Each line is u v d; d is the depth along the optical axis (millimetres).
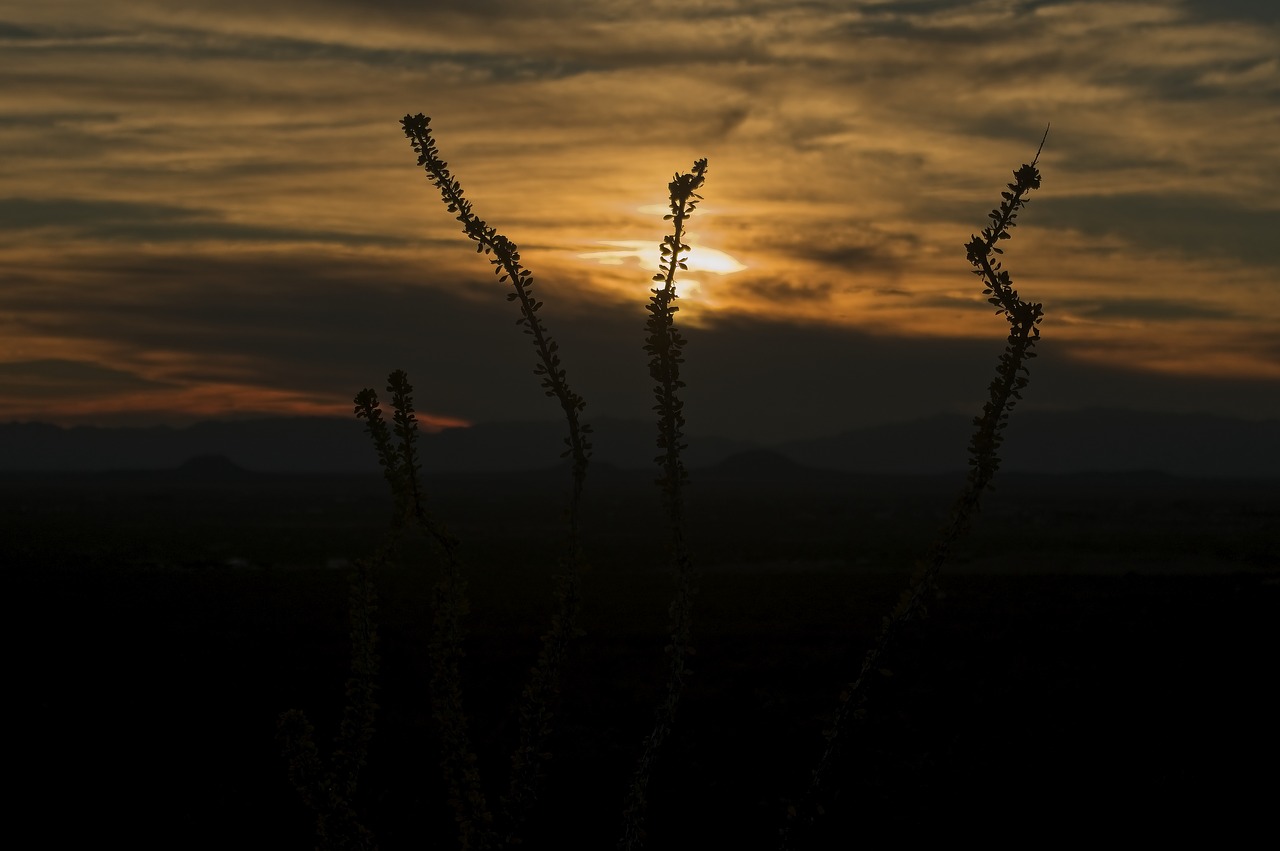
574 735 15648
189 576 40375
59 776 12984
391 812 11625
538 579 43000
